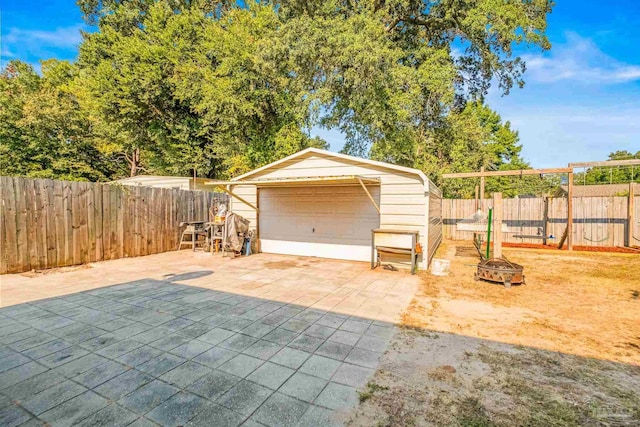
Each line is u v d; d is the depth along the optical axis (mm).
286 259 8016
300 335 3330
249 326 3576
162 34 16344
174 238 9367
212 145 18312
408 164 16578
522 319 3811
